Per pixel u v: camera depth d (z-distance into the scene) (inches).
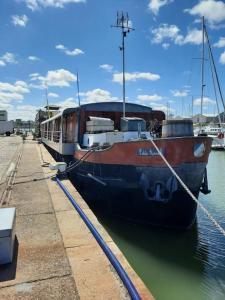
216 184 710.5
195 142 320.5
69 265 168.7
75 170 471.8
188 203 332.5
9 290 144.8
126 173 360.8
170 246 327.6
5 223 175.2
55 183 404.2
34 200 313.6
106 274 159.3
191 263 291.3
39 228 227.6
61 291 144.2
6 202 304.7
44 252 184.9
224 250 321.7
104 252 184.9
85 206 288.4
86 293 142.6
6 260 169.5
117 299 138.1
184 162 321.1
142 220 359.9
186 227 344.2
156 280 260.8
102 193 398.6
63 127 577.9
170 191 328.2
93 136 458.0
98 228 225.3
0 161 682.8
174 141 321.4
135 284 149.6
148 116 549.3
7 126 3181.6
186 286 251.8
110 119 495.5
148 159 337.7
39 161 657.6
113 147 372.5
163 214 340.2
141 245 327.9
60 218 252.5
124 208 372.8
